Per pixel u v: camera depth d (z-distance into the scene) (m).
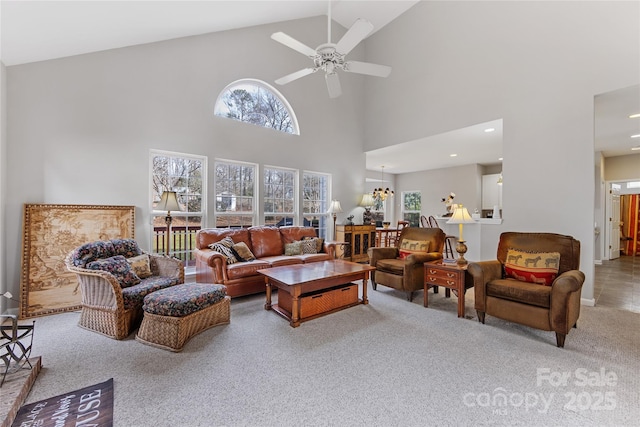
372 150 6.37
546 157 3.69
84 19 2.73
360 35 2.41
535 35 3.80
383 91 6.08
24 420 1.51
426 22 5.21
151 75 3.88
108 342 2.42
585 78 3.39
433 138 5.29
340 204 6.14
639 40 3.04
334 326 2.78
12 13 2.27
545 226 3.70
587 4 3.37
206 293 2.59
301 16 5.29
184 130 4.14
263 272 3.21
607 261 6.69
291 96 5.38
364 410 1.61
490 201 8.19
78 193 3.39
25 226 3.00
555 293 2.37
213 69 4.42
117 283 2.48
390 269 3.78
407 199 9.95
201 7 3.41
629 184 7.83
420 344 2.40
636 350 2.30
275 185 5.27
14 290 3.04
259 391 1.77
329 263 3.76
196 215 4.30
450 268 3.12
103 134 3.54
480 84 4.40
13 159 3.05
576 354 2.24
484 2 4.35
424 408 1.62
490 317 3.03
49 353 2.23
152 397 1.71
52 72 3.25
